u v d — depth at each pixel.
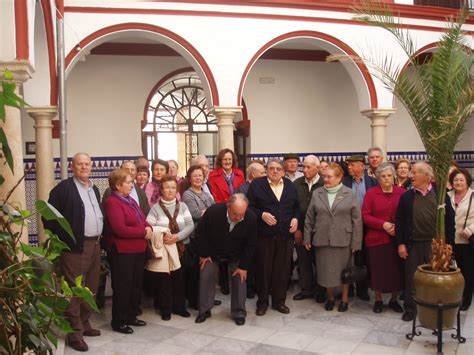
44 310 2.57
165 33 8.42
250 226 5.43
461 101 4.73
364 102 9.72
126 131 10.98
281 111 12.02
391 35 9.58
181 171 12.59
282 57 11.89
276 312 5.98
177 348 4.91
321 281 5.93
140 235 5.23
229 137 8.80
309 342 5.04
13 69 4.57
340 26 9.30
